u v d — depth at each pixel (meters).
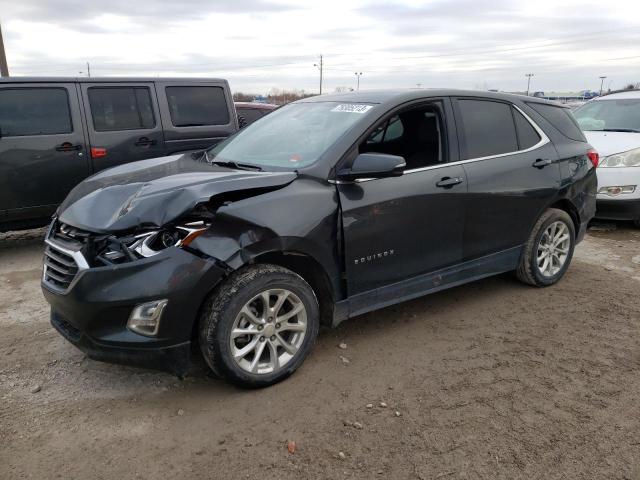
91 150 6.32
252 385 3.16
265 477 2.51
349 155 3.51
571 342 3.92
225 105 7.55
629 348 3.85
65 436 2.80
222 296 2.97
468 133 4.19
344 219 3.38
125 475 2.52
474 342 3.88
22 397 3.15
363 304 3.62
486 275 4.44
